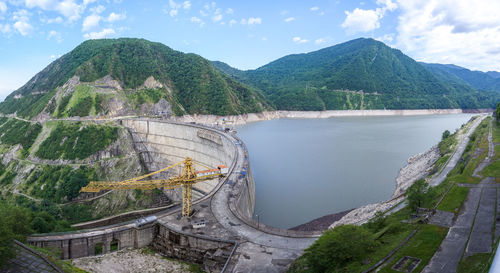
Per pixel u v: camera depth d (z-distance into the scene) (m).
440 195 79.00
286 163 176.25
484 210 65.31
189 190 87.06
